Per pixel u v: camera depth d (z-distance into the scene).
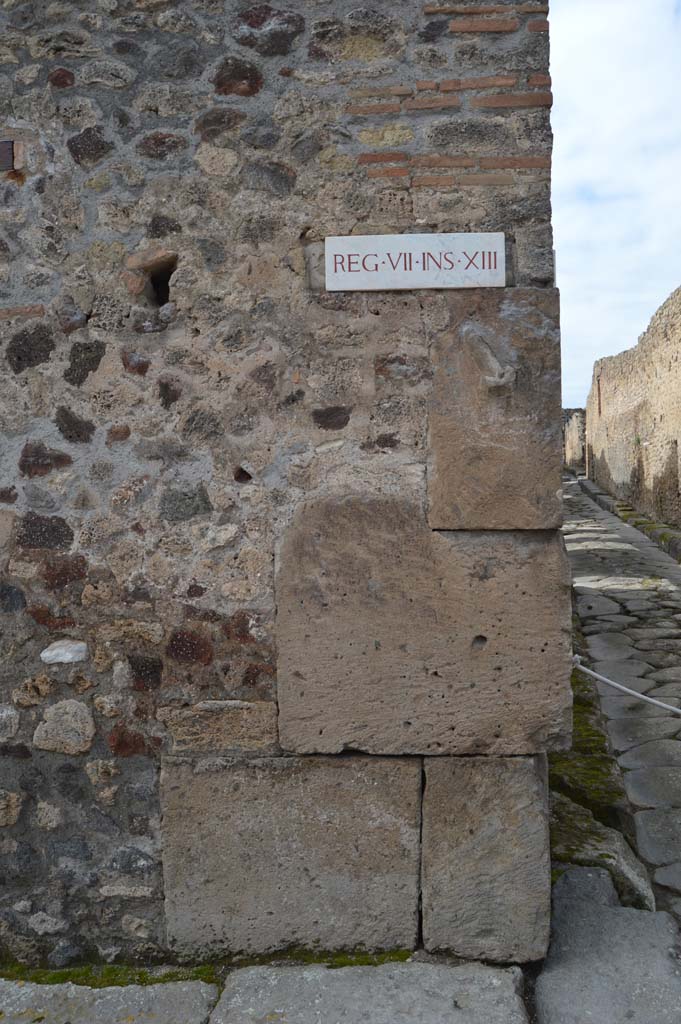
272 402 2.89
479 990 2.71
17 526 2.99
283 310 2.88
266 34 2.87
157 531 2.94
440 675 2.85
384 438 2.86
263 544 2.90
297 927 2.93
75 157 2.93
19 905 3.02
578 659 3.03
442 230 2.82
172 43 2.89
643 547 13.33
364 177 2.84
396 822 2.89
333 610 2.87
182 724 2.94
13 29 2.95
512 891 2.85
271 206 2.87
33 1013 2.72
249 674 2.91
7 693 3.01
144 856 2.97
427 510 2.84
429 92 2.83
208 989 2.80
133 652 2.96
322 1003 2.68
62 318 2.95
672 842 3.86
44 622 2.99
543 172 2.80
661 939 2.98
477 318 2.81
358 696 2.87
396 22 2.84
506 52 2.81
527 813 2.84
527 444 2.79
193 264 2.90
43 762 3.01
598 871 3.38
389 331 2.85
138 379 2.94
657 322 17.91
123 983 2.87
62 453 2.97
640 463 19.77
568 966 2.86
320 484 2.88
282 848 2.92
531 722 2.83
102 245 2.93
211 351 2.90
